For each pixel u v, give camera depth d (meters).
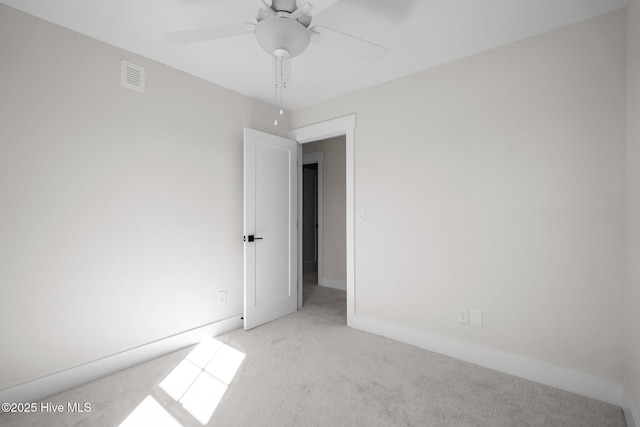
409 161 2.54
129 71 2.17
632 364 1.57
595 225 1.79
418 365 2.17
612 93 1.74
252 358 2.27
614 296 1.73
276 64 2.35
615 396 1.72
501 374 2.05
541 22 1.84
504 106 2.09
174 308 2.42
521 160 2.03
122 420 1.59
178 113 2.46
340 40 1.52
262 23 1.33
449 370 2.10
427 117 2.44
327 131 3.09
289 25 1.33
